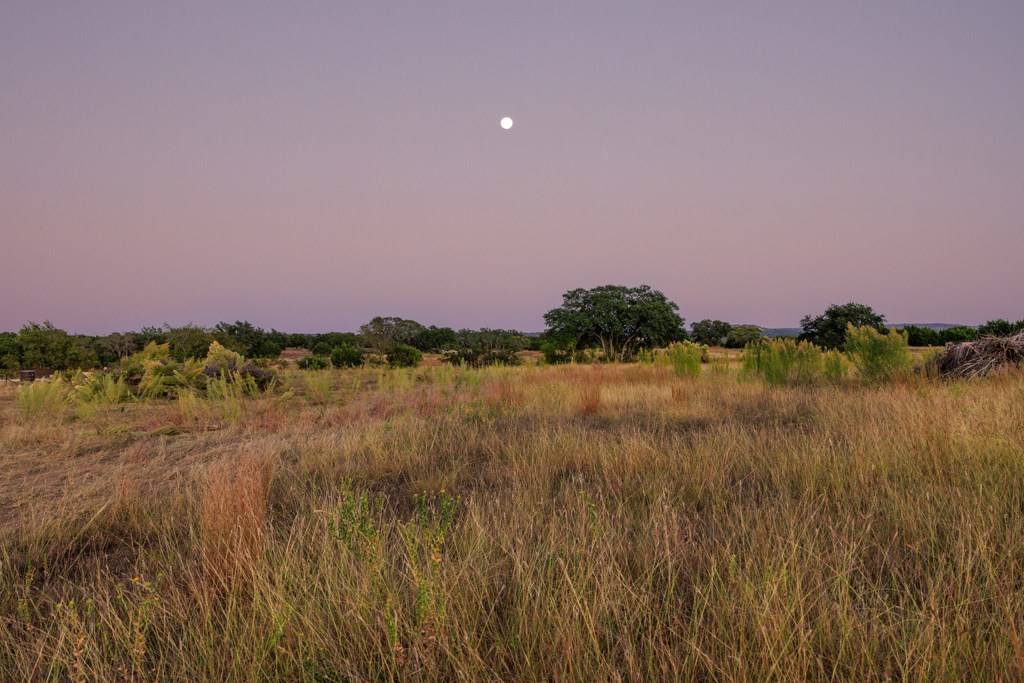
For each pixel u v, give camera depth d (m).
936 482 4.51
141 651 2.28
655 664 2.31
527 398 11.44
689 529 3.69
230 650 2.41
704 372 16.59
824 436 6.30
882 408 8.32
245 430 9.02
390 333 59.69
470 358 31.05
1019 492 4.14
